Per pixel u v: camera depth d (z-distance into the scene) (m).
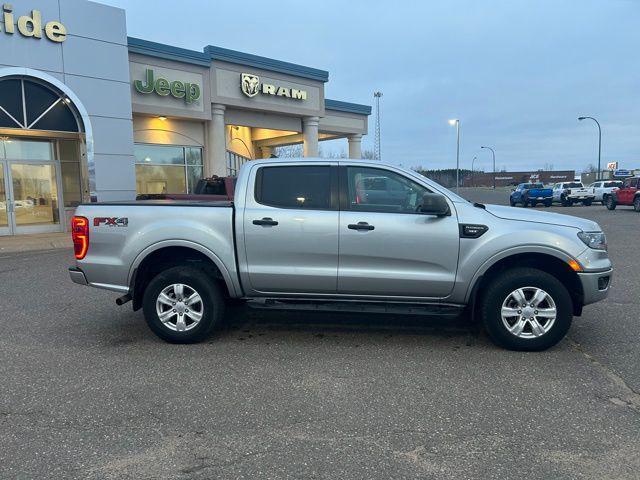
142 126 19.25
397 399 3.98
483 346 5.20
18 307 6.95
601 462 3.09
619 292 7.51
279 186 5.23
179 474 2.99
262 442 3.35
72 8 15.33
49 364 4.76
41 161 16.28
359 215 5.05
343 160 5.25
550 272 5.22
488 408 3.81
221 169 21.00
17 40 14.37
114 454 3.21
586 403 3.88
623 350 5.04
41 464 3.10
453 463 3.09
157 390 4.17
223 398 4.02
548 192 35.50
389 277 5.03
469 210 5.04
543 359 4.81
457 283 5.00
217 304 5.27
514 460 3.12
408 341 5.37
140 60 18.20
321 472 3.01
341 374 4.48
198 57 19.55
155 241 5.19
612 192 28.53
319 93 24.31
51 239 14.59
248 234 5.12
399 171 5.14
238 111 22.22
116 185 16.62
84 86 15.73
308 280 5.13
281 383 4.30
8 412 3.79
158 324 5.27
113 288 5.31
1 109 14.41
